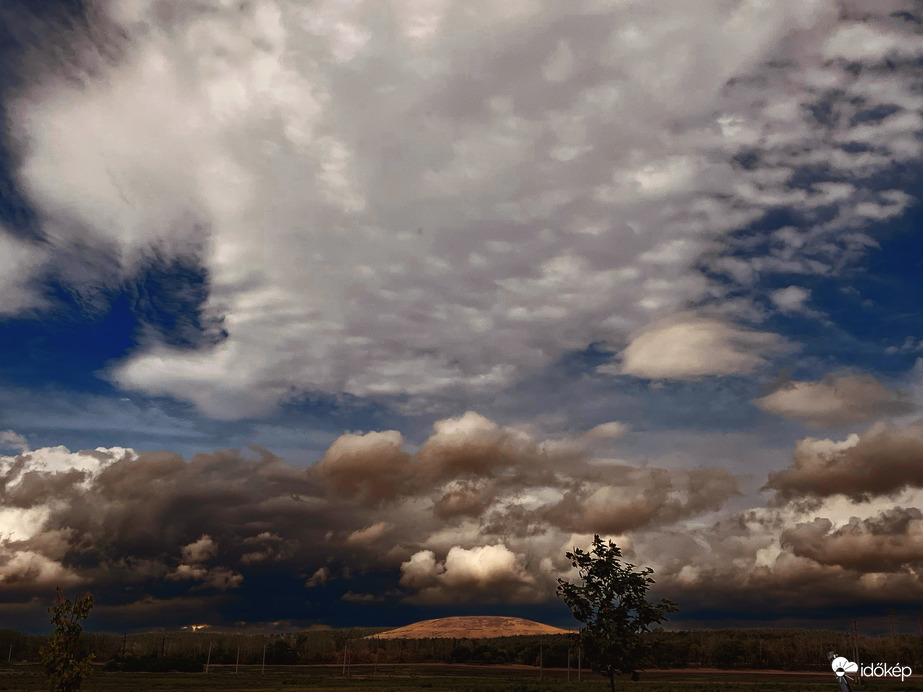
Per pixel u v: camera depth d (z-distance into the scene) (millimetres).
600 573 30219
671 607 29750
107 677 170875
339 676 191875
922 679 169625
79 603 40781
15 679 144250
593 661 29812
